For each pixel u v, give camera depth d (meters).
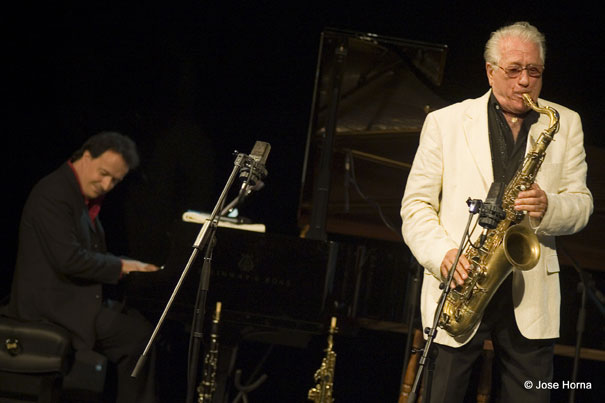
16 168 16.11
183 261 11.65
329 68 13.33
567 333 12.45
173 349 15.14
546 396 8.52
